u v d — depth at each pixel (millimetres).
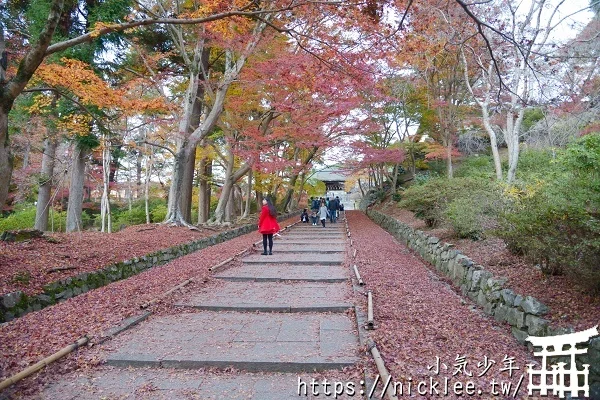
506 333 5039
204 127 15031
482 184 11680
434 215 12898
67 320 5367
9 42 11266
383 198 31141
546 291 5215
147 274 8711
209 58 17484
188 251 12453
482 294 6375
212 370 4035
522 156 16328
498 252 8023
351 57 7230
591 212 4398
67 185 18734
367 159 20672
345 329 5148
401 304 6223
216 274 8672
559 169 8727
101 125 11391
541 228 4797
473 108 19047
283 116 17625
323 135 16594
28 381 3721
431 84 17016
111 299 6473
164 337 4844
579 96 11133
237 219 23219
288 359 4105
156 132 16250
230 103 15297
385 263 10430
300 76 9656
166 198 28156
